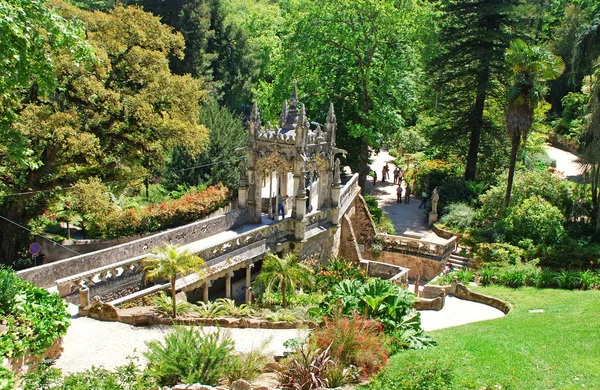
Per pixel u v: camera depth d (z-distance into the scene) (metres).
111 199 32.00
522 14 44.06
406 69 43.47
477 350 15.36
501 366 14.05
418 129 61.41
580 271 28.42
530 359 14.51
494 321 20.03
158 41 35.88
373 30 40.84
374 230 36.72
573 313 20.39
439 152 54.06
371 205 41.69
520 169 48.34
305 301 23.97
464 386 12.91
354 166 48.91
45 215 35.06
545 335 16.77
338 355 13.76
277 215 28.98
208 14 61.53
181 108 34.84
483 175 48.66
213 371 13.26
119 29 34.56
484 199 39.59
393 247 35.91
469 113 47.34
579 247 31.27
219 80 64.81
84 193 28.56
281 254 28.03
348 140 46.91
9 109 21.00
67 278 19.28
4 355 13.45
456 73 47.44
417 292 29.14
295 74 42.97
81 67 28.06
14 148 20.45
